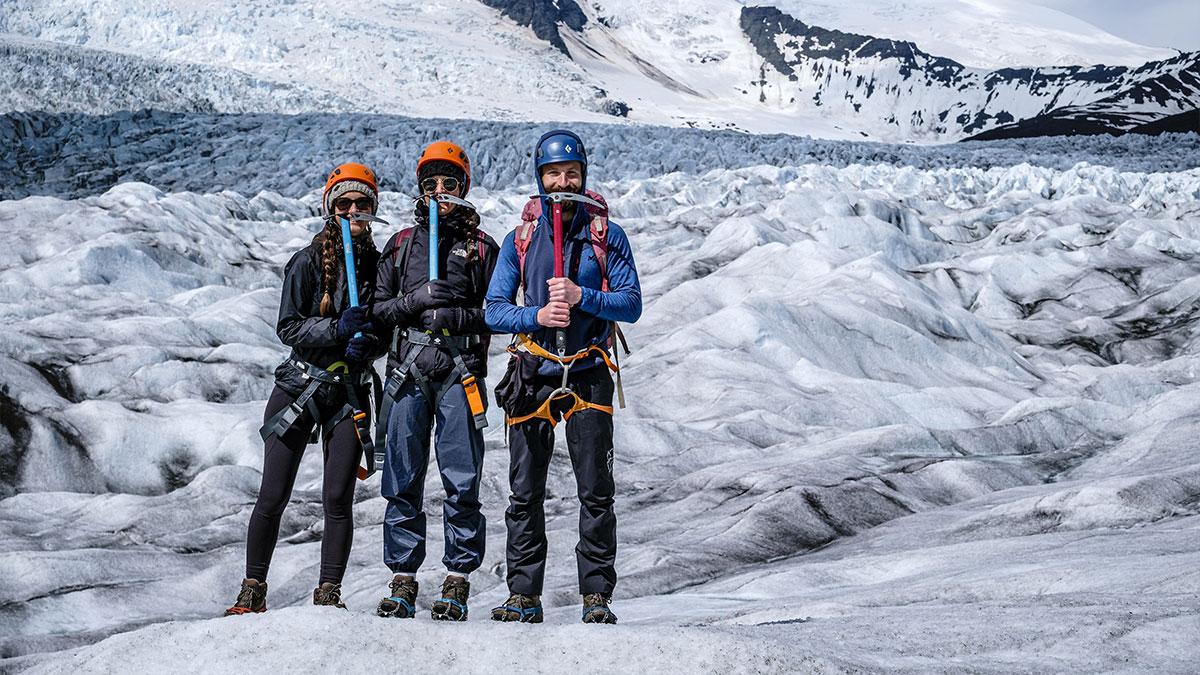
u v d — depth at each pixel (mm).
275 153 30984
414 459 3299
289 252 15953
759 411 9570
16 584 5957
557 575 5918
